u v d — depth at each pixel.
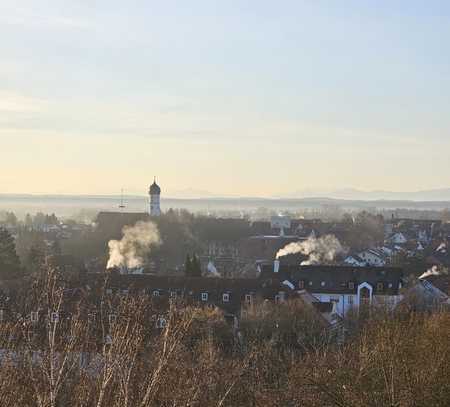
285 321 61.66
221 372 29.39
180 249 175.62
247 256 183.00
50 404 19.31
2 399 20.06
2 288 56.53
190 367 25.72
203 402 24.38
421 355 35.22
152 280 79.44
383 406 31.28
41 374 20.62
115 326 21.89
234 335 57.38
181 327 22.84
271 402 32.50
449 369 33.78
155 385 21.25
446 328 39.47
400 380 31.44
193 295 78.25
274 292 78.69
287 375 37.44
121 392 20.55
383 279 101.06
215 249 191.38
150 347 24.42
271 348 47.41
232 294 78.75
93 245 171.00
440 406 31.84
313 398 33.34
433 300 89.44
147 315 25.38
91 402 21.11
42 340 21.47
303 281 101.69
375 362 33.84
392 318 50.50
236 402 30.94
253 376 34.78
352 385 33.06
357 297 99.88
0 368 20.77
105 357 20.81
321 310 83.00
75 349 21.58
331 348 50.91
